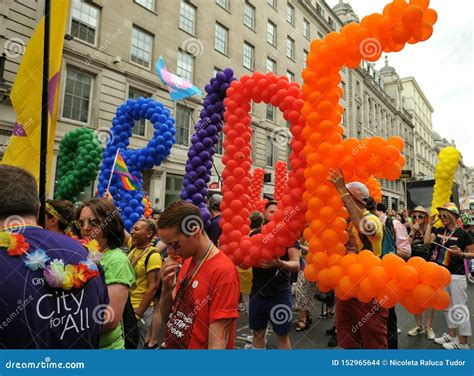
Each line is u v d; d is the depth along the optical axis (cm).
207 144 398
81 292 127
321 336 426
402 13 220
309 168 254
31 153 334
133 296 301
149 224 310
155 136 510
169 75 612
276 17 2033
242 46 1770
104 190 518
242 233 309
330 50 253
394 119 3806
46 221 241
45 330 114
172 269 166
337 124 259
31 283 113
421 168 4550
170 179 1425
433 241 396
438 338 392
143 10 1334
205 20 1577
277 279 289
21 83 349
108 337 166
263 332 293
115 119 550
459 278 362
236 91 338
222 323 145
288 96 295
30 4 993
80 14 1161
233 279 151
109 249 196
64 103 1103
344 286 222
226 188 325
